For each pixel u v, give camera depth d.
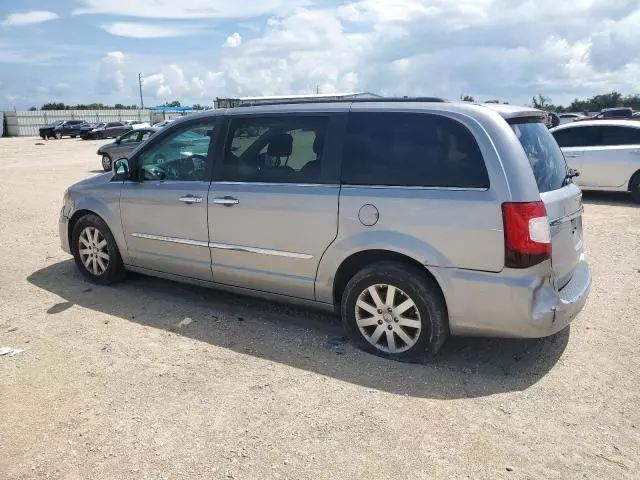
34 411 3.23
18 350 4.03
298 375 3.67
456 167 3.55
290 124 4.22
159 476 2.67
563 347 4.10
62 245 5.89
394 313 3.81
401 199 3.65
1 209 10.33
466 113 3.59
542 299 3.43
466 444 2.92
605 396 3.41
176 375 3.66
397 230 3.68
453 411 3.24
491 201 3.39
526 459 2.80
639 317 4.67
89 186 5.49
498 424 3.11
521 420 3.15
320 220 3.97
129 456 2.82
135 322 4.59
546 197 3.54
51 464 2.77
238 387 3.51
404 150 3.74
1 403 3.32
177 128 4.85
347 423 3.11
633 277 5.78
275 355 3.97
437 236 3.55
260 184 4.30
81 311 4.84
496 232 3.38
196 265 4.77
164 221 4.89
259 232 4.30
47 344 4.14
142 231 5.08
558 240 3.64
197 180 4.68
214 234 4.57
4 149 33.28
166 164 4.94
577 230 4.08
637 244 7.18
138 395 3.41
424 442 2.94
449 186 3.55
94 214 5.48
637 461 2.79
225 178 4.51
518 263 3.36
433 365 3.81
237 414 3.20
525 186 3.39
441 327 3.68
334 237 3.94
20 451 2.87
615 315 4.72
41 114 66.94
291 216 4.11
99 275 5.54
